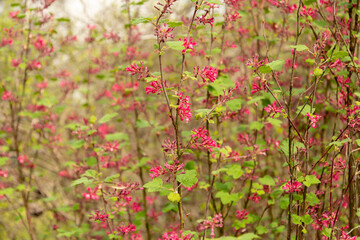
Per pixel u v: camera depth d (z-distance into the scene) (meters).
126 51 5.02
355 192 3.22
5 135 5.59
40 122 5.74
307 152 2.86
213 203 4.04
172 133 4.57
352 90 3.60
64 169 6.28
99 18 6.86
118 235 3.29
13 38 5.27
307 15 3.31
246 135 3.76
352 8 3.39
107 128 5.36
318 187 3.47
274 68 2.92
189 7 5.18
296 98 4.37
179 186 2.64
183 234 2.76
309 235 4.07
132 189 3.14
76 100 7.39
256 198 3.73
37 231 7.11
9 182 5.50
